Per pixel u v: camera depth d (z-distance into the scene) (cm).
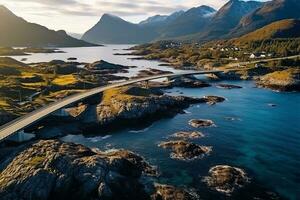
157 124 12288
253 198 7012
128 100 13175
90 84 17762
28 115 10994
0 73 19375
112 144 10300
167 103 14338
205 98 16312
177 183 7594
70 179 7038
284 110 14238
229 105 15225
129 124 12281
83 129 11669
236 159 8912
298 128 11600
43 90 15938
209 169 8312
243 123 12281
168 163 8675
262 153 9344
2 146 9319
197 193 7175
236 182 7612
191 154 9162
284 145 9962
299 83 19062
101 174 7050
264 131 11306
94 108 13050
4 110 11531
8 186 6800
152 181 7644
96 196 6750
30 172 7031
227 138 10619
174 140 10500
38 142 8431
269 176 7944
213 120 12719
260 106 15000
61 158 7438
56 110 11694
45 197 6712
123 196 6838
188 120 12744
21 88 15550
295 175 8000
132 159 8444
